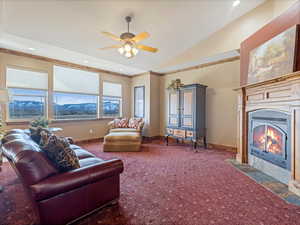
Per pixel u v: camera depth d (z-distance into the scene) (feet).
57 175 4.74
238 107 11.42
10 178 8.32
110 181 6.00
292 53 7.41
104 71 18.98
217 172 9.40
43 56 14.28
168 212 5.72
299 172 6.93
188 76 17.44
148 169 9.86
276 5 9.66
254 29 10.78
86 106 17.76
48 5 8.44
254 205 6.14
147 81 19.57
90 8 9.03
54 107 15.33
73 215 5.05
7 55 12.57
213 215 5.56
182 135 15.55
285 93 7.63
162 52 15.16
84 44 12.20
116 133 14.71
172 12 10.29
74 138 16.44
